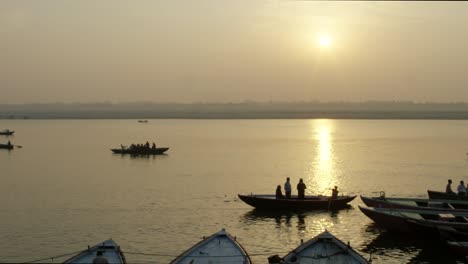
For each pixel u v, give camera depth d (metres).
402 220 39.75
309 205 49.09
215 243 33.28
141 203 53.94
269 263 33.31
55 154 106.75
